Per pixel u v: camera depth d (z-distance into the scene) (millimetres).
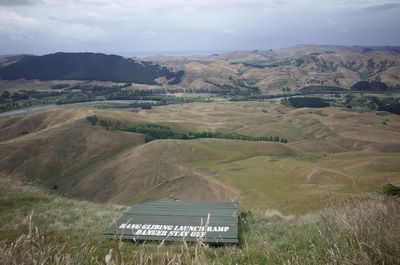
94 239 6398
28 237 3893
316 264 4422
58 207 9750
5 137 167625
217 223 7695
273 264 4770
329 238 5617
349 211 6480
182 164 94188
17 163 107875
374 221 5156
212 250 5914
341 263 3996
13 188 10711
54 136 124562
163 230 7230
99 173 98188
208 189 69312
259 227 8836
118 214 9695
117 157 115625
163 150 103875
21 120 180000
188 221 7883
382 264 3764
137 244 6379
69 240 5953
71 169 109375
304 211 16109
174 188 76875
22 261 3678
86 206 10867
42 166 108375
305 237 6570
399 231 4320
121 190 85938
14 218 7477
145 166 95062
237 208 9273
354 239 4668
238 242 6660
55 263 4109
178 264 3889
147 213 8688
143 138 137500
